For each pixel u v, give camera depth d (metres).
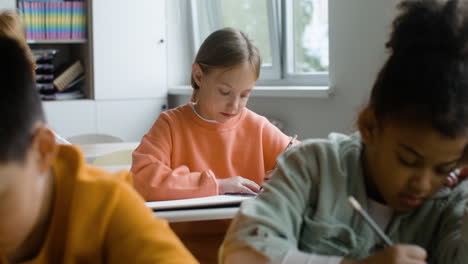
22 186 0.59
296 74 3.68
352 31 3.00
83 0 4.31
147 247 0.69
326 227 0.85
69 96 4.34
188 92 4.29
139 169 1.92
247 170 2.06
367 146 0.85
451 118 0.71
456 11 0.75
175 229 1.84
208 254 1.79
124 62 4.38
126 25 4.36
